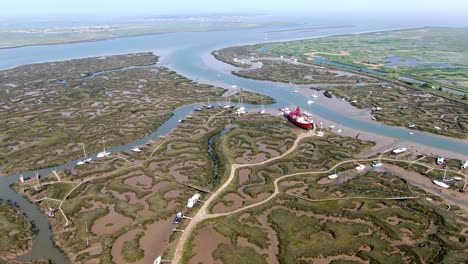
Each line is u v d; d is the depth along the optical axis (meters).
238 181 120.19
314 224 97.75
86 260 84.50
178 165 132.12
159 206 105.44
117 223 98.75
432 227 96.69
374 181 119.62
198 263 84.19
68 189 115.06
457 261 83.25
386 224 96.88
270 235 94.19
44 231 95.31
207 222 98.44
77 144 150.75
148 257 86.06
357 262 84.00
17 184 118.56
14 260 84.75
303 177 122.44
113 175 123.56
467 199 109.38
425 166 130.50
